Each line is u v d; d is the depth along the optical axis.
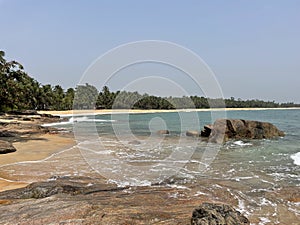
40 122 41.38
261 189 8.62
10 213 5.34
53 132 26.11
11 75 25.02
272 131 24.14
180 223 4.97
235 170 11.36
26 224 4.82
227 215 5.04
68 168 11.09
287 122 43.81
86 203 5.82
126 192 7.61
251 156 14.91
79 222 4.88
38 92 70.00
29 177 9.73
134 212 5.53
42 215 5.15
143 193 7.48
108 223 4.88
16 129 27.12
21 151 15.30
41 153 14.66
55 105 76.81
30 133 24.98
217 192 8.09
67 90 80.69
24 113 51.38
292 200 7.63
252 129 23.05
